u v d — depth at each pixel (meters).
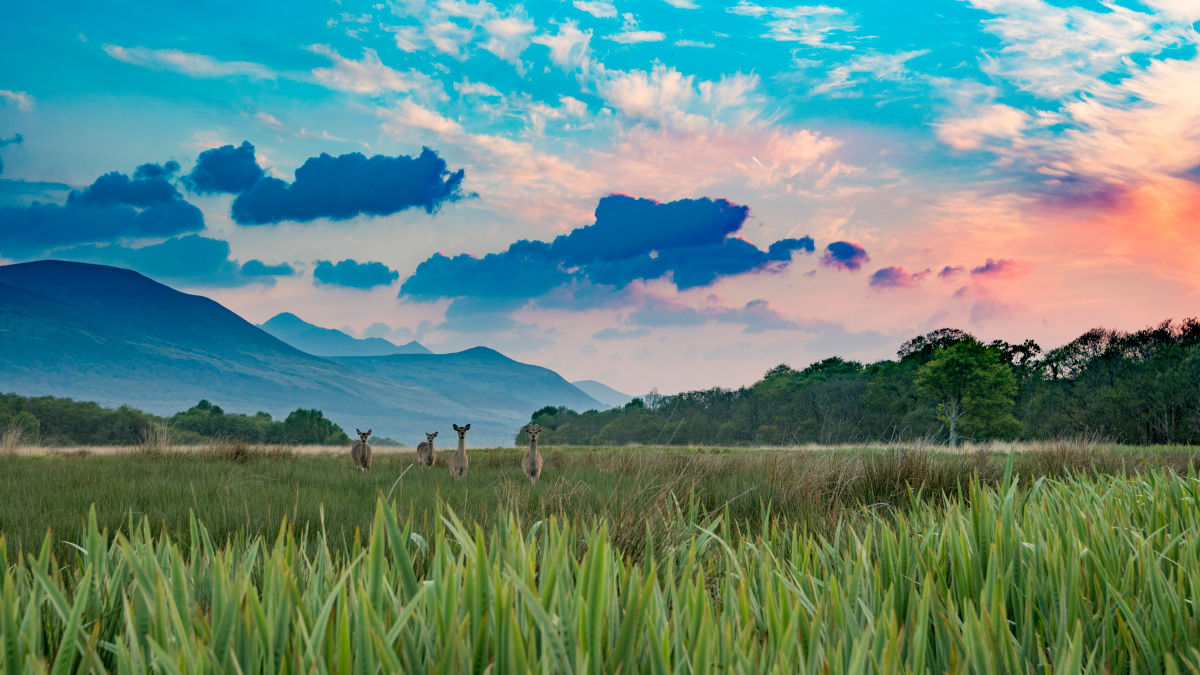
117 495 8.82
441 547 2.30
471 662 1.63
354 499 8.91
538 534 4.70
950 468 9.30
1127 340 63.38
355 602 1.93
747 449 21.67
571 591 2.10
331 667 1.65
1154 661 2.06
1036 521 3.49
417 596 1.82
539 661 1.66
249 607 1.83
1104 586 2.84
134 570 2.10
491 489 9.69
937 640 2.18
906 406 68.19
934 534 3.69
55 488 9.97
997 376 58.88
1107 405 53.09
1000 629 2.04
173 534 5.92
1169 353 56.97
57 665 1.71
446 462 17.27
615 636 1.88
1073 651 1.67
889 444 10.91
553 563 2.03
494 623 1.74
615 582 2.23
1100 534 3.45
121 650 1.65
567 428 99.25
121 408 106.00
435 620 1.86
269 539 6.00
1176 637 2.25
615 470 11.56
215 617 1.92
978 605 2.57
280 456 17.98
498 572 2.04
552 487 7.71
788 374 103.88
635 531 4.51
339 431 136.25
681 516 4.56
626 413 86.56
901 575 2.86
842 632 2.05
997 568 2.62
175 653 1.74
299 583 2.55
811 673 1.67
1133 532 3.54
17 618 1.92
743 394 86.94
